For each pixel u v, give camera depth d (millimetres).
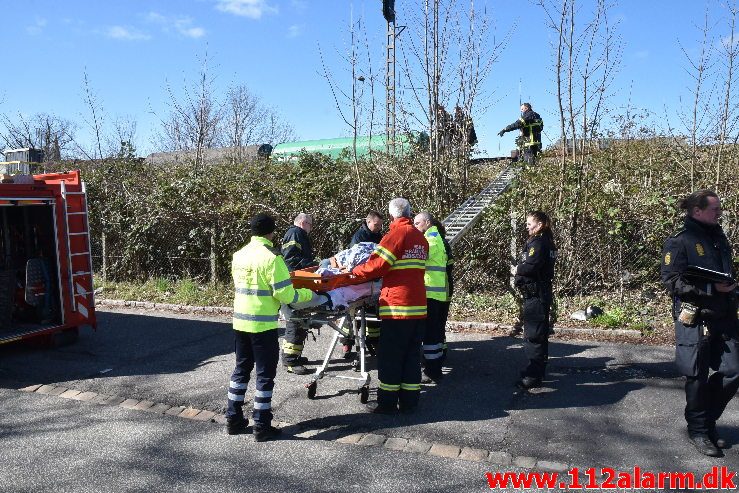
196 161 15625
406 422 4973
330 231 11078
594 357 6668
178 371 6590
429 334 5922
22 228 7953
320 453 4426
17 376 6539
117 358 7199
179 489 3924
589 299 8992
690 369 4262
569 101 10422
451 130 11562
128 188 13469
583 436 4621
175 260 12492
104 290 11672
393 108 12266
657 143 11492
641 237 9039
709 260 4121
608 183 9867
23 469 4242
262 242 4750
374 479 4016
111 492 3898
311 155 12961
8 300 7457
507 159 13516
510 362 6605
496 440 4586
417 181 11469
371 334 6867
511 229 9562
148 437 4785
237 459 4352
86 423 5121
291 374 6344
